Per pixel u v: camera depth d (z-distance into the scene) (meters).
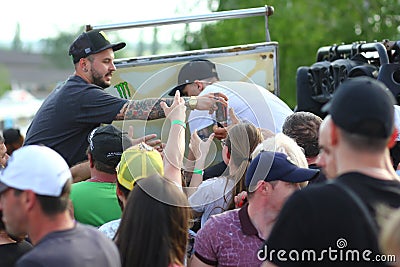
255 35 30.31
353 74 11.60
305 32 29.50
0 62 165.50
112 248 6.50
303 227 5.83
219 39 31.09
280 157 7.62
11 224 6.39
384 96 5.98
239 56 11.80
